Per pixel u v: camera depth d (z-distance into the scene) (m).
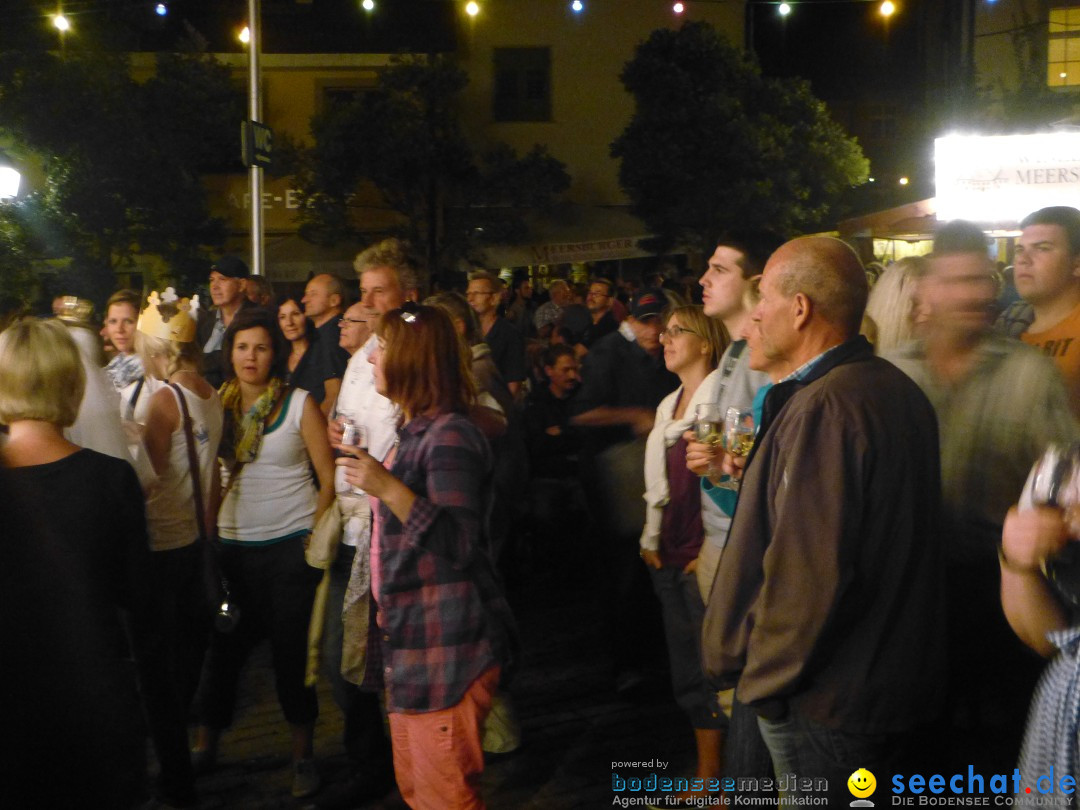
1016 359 2.83
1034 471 2.06
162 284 18.14
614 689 5.09
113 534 2.78
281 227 19.70
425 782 2.95
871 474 2.29
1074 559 2.02
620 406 5.16
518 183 18.55
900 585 2.32
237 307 6.60
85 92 16.14
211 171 19.53
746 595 2.45
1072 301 3.66
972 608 2.85
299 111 20.20
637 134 18.34
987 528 2.82
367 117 17.64
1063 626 2.03
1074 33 18.30
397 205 18.38
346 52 19.91
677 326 3.93
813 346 2.46
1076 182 7.94
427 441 2.97
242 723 4.79
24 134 16.08
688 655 3.84
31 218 14.43
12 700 2.21
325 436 4.09
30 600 2.28
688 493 3.84
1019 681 2.84
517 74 21.03
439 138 17.98
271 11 20.58
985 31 18.89
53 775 2.32
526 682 5.20
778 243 3.47
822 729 2.33
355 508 3.85
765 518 2.42
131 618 3.53
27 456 2.71
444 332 3.03
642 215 18.72
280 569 4.07
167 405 3.97
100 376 3.62
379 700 3.98
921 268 3.21
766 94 18.64
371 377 3.95
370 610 3.24
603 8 20.92
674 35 18.42
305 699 4.10
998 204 8.05
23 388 2.72
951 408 2.88
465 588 2.92
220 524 4.13
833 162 18.62
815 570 2.25
